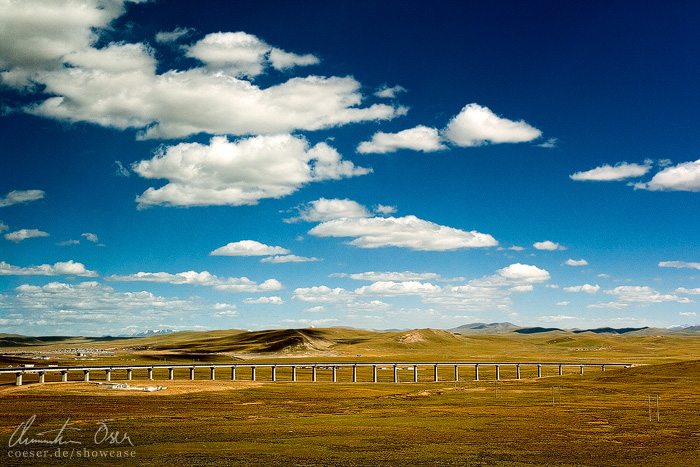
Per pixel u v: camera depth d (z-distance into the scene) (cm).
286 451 9631
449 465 8869
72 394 17362
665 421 13075
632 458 9412
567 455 9612
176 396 17712
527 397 18275
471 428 12081
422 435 11231
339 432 11456
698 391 18875
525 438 11019
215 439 10588
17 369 19962
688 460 9288
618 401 16850
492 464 8956
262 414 13938
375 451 9738
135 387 19600
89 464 8681
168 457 9119
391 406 15888
